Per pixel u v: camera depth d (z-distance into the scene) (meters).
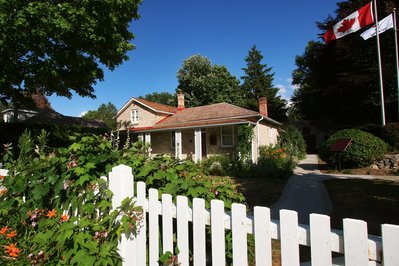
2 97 13.98
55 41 12.59
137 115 24.11
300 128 29.03
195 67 41.16
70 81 14.40
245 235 1.72
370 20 14.34
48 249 2.24
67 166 2.49
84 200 2.43
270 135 21.78
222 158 14.12
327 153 13.73
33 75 13.02
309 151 28.42
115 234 2.19
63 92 14.61
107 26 13.09
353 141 12.43
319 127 27.23
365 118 21.78
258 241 1.64
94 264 1.98
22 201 3.01
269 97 43.56
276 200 6.79
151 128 20.22
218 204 1.84
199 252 1.94
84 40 12.73
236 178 11.16
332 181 9.47
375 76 18.72
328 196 7.03
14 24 10.27
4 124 15.41
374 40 19.06
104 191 2.34
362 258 1.30
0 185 3.29
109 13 12.63
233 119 17.48
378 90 19.86
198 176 2.93
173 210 2.12
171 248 2.09
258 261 1.64
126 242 2.22
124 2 13.28
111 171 2.46
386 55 19.42
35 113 26.59
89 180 2.43
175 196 2.37
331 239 1.39
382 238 1.24
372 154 11.95
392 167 11.59
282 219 1.55
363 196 6.82
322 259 1.41
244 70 49.22
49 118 25.98
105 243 2.14
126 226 2.10
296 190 8.05
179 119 21.56
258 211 1.65
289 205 6.21
